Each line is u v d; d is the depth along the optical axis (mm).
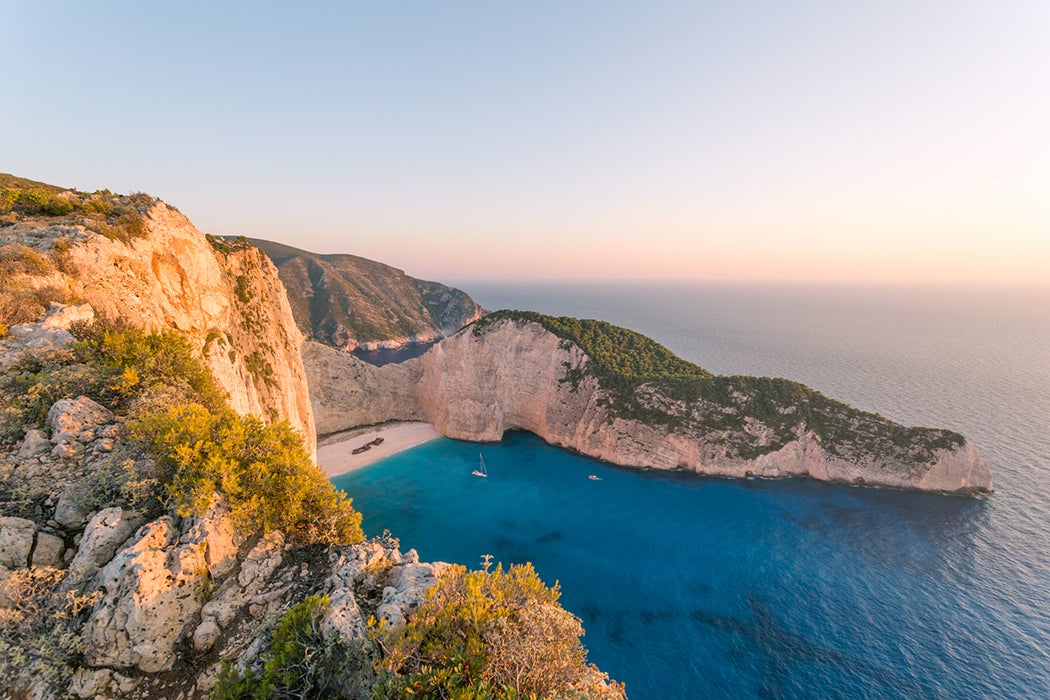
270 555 12445
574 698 9484
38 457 12008
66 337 17266
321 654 9617
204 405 16828
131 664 9602
